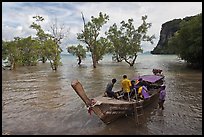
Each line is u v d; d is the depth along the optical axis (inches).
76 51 2396.7
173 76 1216.2
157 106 617.0
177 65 1998.0
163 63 2353.6
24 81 1187.9
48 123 514.3
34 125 503.5
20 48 2198.6
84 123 507.2
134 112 521.7
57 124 506.3
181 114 555.5
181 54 1656.0
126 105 493.7
